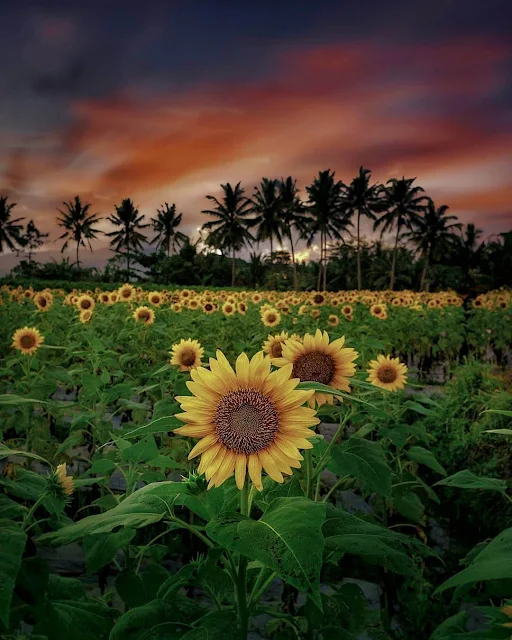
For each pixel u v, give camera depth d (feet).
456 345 42.45
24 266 209.97
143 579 8.05
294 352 8.94
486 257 170.19
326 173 242.17
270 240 248.93
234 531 4.81
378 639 8.16
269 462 5.50
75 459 16.33
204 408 5.67
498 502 13.73
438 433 16.20
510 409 14.96
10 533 5.50
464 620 6.81
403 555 6.32
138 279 272.92
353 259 267.59
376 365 13.32
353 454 8.75
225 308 38.75
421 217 231.30
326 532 6.56
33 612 6.93
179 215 286.66
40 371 19.34
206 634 5.86
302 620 9.19
